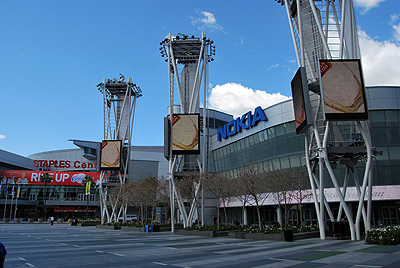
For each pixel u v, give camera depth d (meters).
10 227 62.69
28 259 18.56
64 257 19.38
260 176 38.59
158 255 20.06
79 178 118.00
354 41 30.19
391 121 43.97
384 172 42.91
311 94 41.12
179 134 43.34
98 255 20.23
